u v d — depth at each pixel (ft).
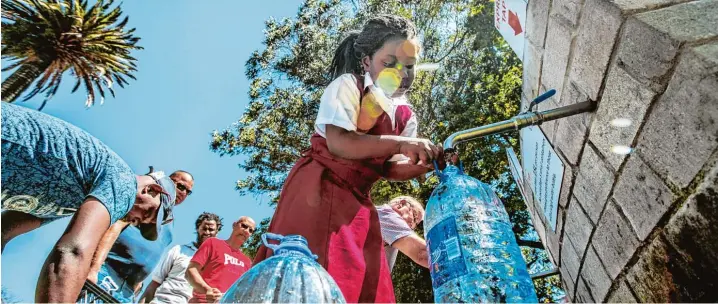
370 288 4.63
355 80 5.44
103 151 5.79
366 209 5.11
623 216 5.20
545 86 6.98
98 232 5.08
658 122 4.23
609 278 5.98
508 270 4.21
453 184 4.75
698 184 3.84
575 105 5.43
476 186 4.79
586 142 5.71
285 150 34.14
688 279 4.17
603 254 6.00
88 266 4.89
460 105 28.48
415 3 30.01
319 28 32.81
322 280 3.78
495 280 4.10
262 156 33.73
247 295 3.66
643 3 4.51
